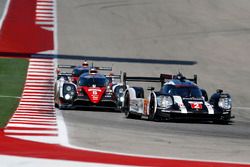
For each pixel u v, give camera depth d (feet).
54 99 256.52
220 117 209.87
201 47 397.39
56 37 405.59
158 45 399.65
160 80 238.07
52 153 126.11
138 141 154.30
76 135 159.84
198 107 208.74
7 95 266.57
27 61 349.61
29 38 399.44
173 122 211.61
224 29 433.48
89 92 246.06
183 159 126.31
